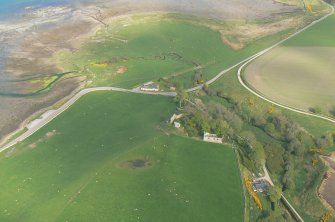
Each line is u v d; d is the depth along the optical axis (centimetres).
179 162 14200
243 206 12369
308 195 13075
